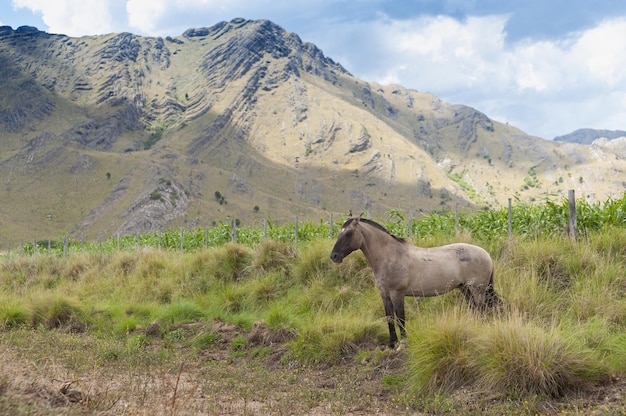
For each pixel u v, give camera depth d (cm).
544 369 575
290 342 870
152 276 1468
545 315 804
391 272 782
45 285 1736
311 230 1706
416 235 1386
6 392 484
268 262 1313
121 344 942
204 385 673
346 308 1012
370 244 796
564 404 547
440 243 1138
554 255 986
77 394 544
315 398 634
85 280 1661
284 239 1705
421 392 620
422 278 775
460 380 622
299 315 1023
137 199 19550
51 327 1130
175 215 19312
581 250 977
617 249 990
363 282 1091
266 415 558
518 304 807
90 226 18838
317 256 1211
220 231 2180
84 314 1184
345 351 804
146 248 1872
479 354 628
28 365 689
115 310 1200
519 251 1025
